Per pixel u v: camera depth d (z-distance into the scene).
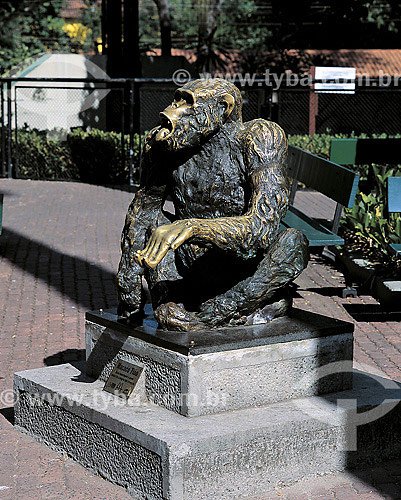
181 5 34.38
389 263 7.87
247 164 4.14
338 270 8.87
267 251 4.33
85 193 13.84
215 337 4.17
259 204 4.02
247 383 4.19
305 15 23.59
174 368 4.09
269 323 4.46
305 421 4.09
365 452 4.32
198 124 4.06
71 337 6.61
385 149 10.55
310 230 7.70
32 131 16.86
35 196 13.49
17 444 4.65
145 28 36.31
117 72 18.20
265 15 28.11
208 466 3.82
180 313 4.27
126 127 18.08
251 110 17.77
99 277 8.64
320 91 13.87
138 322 4.48
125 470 4.03
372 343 6.43
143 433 3.87
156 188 4.44
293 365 4.32
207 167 4.25
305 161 9.21
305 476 4.15
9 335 6.67
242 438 3.90
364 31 27.61
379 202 9.20
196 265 4.36
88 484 4.12
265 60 23.22
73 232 10.78
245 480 3.95
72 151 15.23
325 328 4.39
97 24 34.69
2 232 10.74
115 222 11.47
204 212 4.31
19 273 8.77
